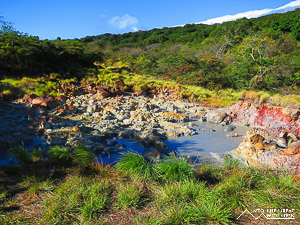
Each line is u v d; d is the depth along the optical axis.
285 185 4.48
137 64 35.41
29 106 12.19
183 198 4.10
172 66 26.58
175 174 4.86
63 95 15.75
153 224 3.36
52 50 23.02
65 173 5.14
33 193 4.20
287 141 8.39
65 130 8.98
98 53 32.25
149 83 21.48
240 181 4.63
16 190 4.32
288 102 10.68
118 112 12.75
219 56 34.62
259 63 24.59
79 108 13.39
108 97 17.09
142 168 5.16
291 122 9.38
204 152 7.61
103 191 4.36
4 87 13.96
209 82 22.97
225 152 7.30
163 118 11.78
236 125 11.48
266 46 27.41
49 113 11.54
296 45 30.05
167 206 3.90
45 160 5.83
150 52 50.12
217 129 10.76
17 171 5.18
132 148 7.70
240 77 22.95
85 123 10.51
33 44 21.36
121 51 52.47
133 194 4.16
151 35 72.75
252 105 11.56
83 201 3.97
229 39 39.72
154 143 7.95
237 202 4.05
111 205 3.96
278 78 22.67
